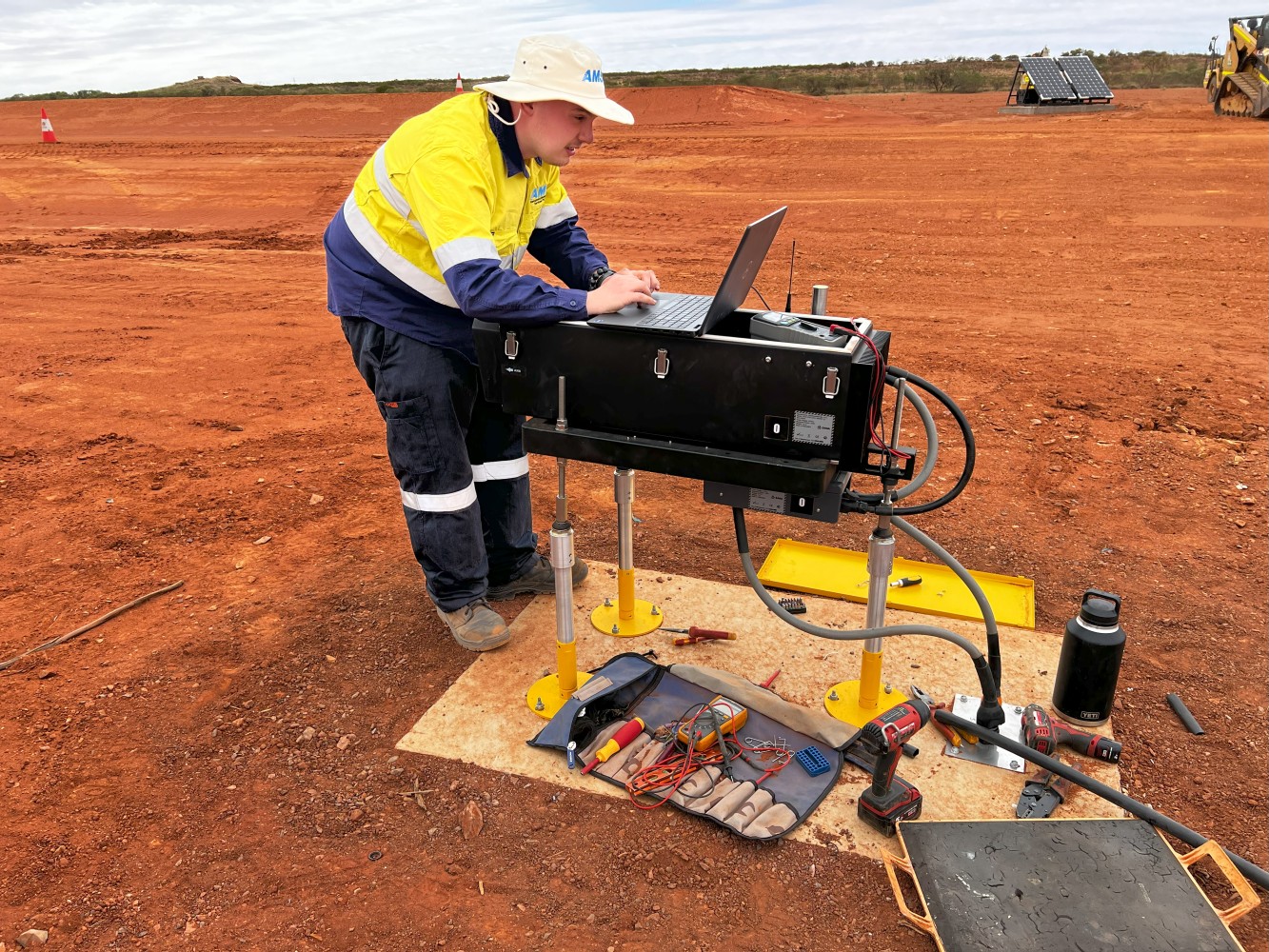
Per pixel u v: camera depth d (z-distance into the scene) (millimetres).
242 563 4457
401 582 4230
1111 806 2840
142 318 8992
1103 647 3008
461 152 2803
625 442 2789
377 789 2982
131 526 4848
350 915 2545
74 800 2984
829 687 3367
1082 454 5379
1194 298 8547
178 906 2596
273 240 12711
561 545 3033
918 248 10727
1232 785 2955
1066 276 9430
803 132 18688
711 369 2615
